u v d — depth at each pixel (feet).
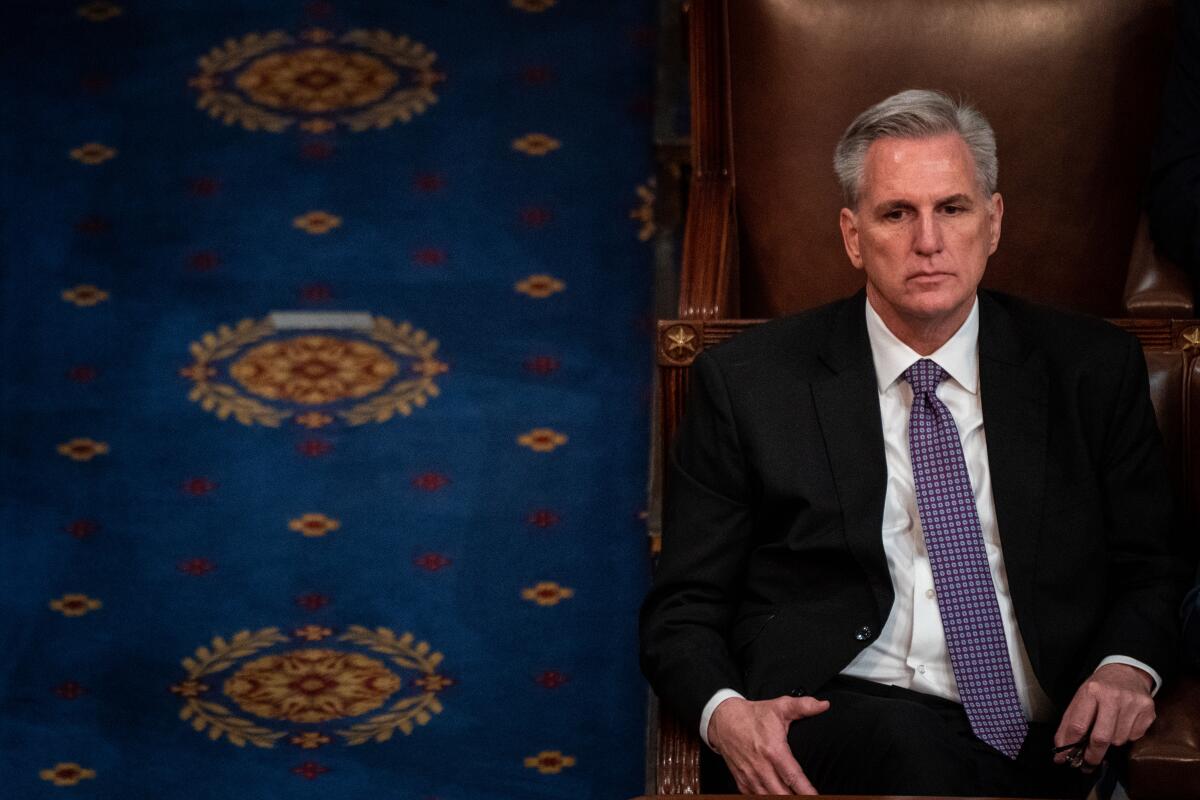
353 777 43.29
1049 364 31.94
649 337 56.03
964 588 30.94
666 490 33.71
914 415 31.45
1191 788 28.30
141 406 54.34
